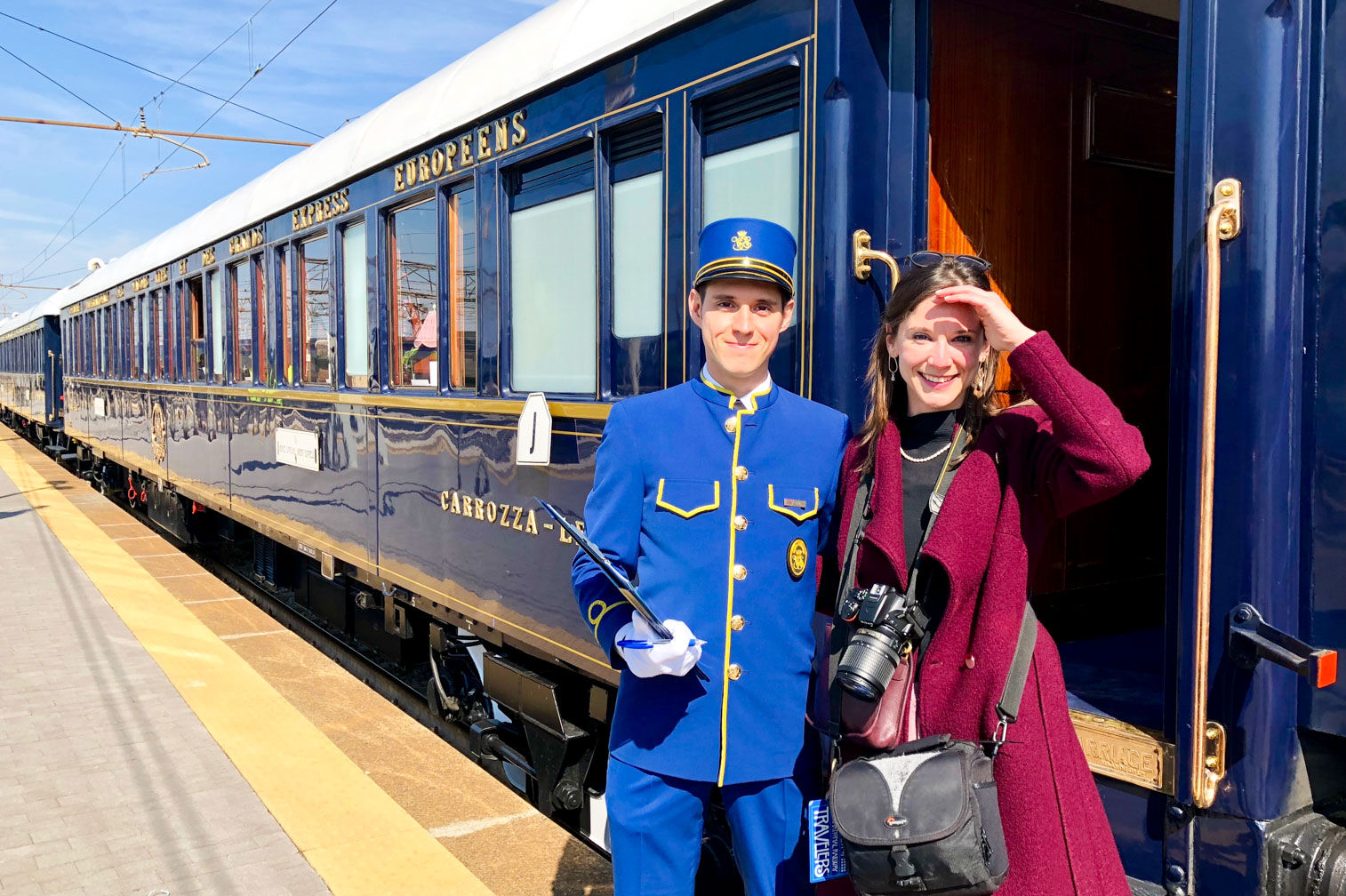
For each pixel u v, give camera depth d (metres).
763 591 1.94
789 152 2.62
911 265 1.81
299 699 5.15
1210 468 1.82
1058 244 3.22
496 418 3.92
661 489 1.97
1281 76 1.81
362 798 3.73
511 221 3.86
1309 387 1.86
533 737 3.90
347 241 5.36
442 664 5.03
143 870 3.18
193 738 4.31
